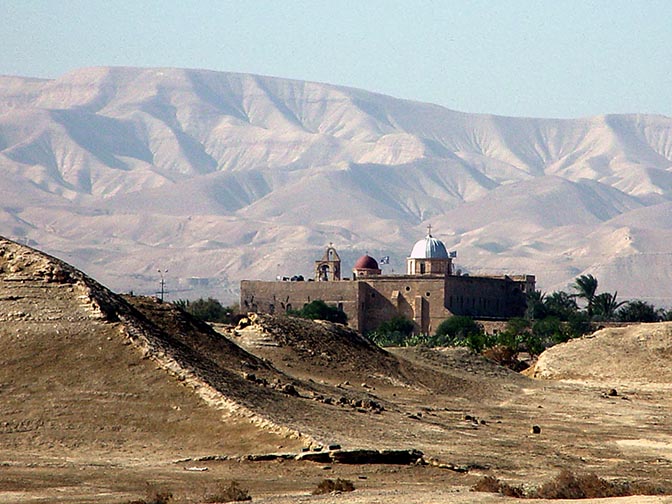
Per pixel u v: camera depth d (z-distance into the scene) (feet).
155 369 465.06
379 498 328.49
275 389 508.94
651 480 408.26
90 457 407.64
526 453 470.80
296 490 357.82
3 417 433.07
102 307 494.59
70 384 453.58
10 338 475.31
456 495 336.70
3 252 518.78
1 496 337.52
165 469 389.80
